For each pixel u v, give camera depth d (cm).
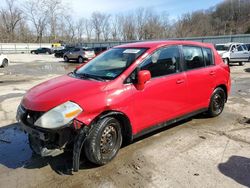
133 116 393
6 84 1085
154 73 425
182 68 474
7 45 5731
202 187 318
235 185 322
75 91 353
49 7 7350
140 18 7956
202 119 566
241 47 1958
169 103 448
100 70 421
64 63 2461
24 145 446
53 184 329
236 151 412
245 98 784
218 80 552
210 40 3875
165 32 7844
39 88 391
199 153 405
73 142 345
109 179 338
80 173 352
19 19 7469
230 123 543
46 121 329
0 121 566
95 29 8275
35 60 2897
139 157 392
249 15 7800
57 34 7569
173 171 354
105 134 364
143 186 322
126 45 477
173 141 449
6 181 337
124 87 381
